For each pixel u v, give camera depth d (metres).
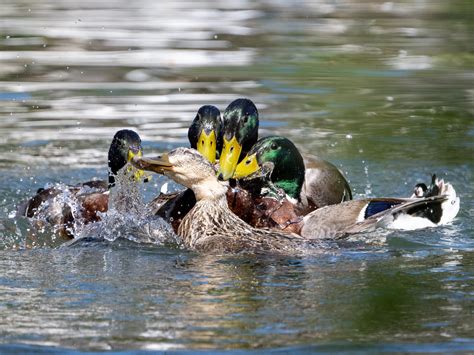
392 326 8.62
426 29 28.73
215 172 11.73
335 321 8.77
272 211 12.70
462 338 8.35
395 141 17.69
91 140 17.45
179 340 8.27
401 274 10.23
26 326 8.62
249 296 9.45
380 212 12.02
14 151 16.84
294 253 11.08
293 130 18.22
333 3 34.12
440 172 15.81
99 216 12.73
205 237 11.51
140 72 22.64
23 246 11.78
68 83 21.52
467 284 9.88
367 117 19.25
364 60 24.41
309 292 9.58
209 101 20.05
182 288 9.71
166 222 12.02
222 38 27.03
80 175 15.58
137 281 9.97
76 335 8.40
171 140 17.28
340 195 14.16
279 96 20.66
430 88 21.61
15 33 26.81
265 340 8.27
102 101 20.08
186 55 24.55
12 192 14.60
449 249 11.35
